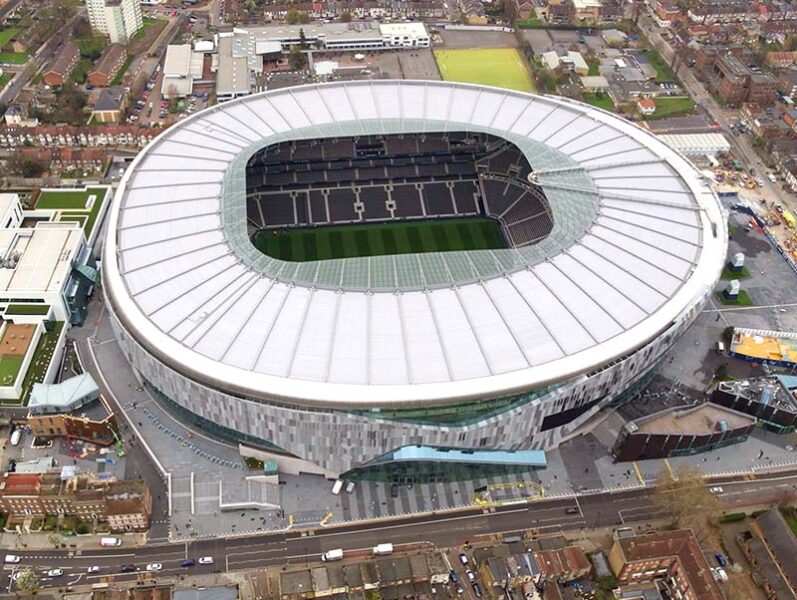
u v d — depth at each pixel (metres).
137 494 136.38
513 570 130.38
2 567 132.75
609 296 151.25
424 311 145.00
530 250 161.88
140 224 167.38
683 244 166.62
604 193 181.00
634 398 167.00
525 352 138.75
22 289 173.88
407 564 131.00
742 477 153.38
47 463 145.88
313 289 149.38
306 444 140.50
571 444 157.62
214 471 147.25
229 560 135.00
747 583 135.12
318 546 137.88
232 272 153.62
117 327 152.25
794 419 159.25
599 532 142.38
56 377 168.38
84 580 131.25
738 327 187.25
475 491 148.50
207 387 136.88
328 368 134.88
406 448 141.38
